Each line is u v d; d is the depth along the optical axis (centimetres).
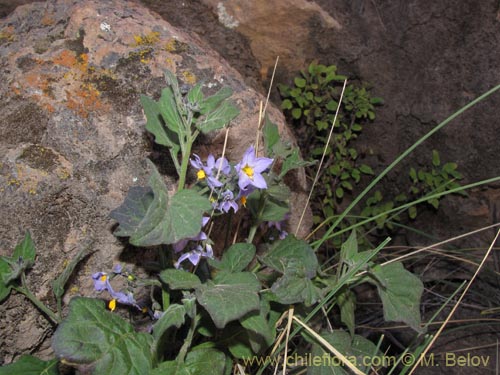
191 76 43
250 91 46
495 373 51
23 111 39
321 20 66
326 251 68
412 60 68
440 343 55
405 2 67
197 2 65
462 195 68
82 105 39
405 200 70
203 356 34
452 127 67
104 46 42
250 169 33
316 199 72
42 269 36
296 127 71
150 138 40
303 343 48
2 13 61
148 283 35
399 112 69
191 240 34
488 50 65
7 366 33
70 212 37
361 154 72
